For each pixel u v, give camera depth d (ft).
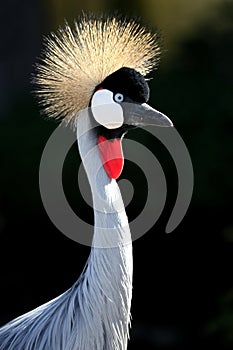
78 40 24.29
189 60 69.31
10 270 56.24
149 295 52.85
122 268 22.89
